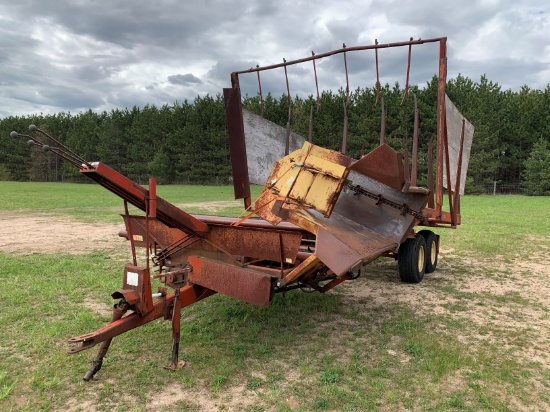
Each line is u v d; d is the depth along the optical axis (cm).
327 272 539
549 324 563
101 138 7050
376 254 475
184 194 3641
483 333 529
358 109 4053
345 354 461
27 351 448
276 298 651
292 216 471
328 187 473
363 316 585
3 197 2845
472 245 1175
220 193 3788
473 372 421
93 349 453
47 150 348
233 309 593
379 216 615
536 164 4172
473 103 4112
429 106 3753
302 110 4672
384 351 470
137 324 389
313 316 582
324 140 4084
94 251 993
